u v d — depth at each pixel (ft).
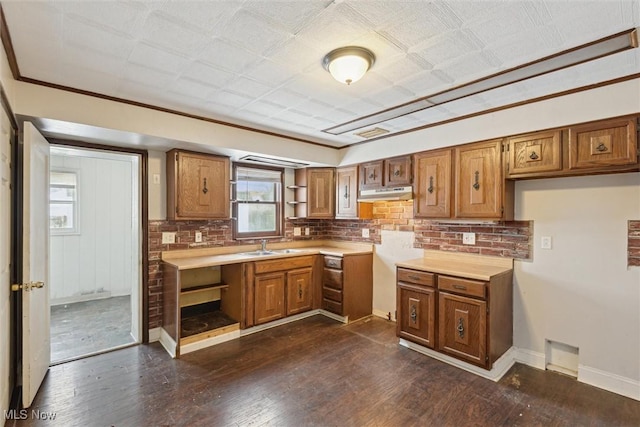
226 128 10.37
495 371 8.49
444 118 9.87
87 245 15.40
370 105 8.80
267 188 14.19
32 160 6.88
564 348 8.77
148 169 10.59
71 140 9.15
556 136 7.95
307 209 14.24
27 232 6.67
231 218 12.82
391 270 12.97
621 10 4.73
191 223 11.60
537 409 7.06
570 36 5.44
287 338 10.95
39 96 7.12
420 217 10.76
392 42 5.66
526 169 8.43
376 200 12.18
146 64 6.46
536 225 9.07
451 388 7.89
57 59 6.20
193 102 8.54
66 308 14.11
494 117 9.06
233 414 6.79
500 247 9.77
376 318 13.14
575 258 8.42
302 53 6.07
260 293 11.53
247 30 5.32
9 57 5.91
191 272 11.77
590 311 8.19
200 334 10.06
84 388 7.72
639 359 7.49
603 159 7.27
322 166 13.99
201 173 10.77
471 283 8.60
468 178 9.57
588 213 8.22
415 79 7.17
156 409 6.93
